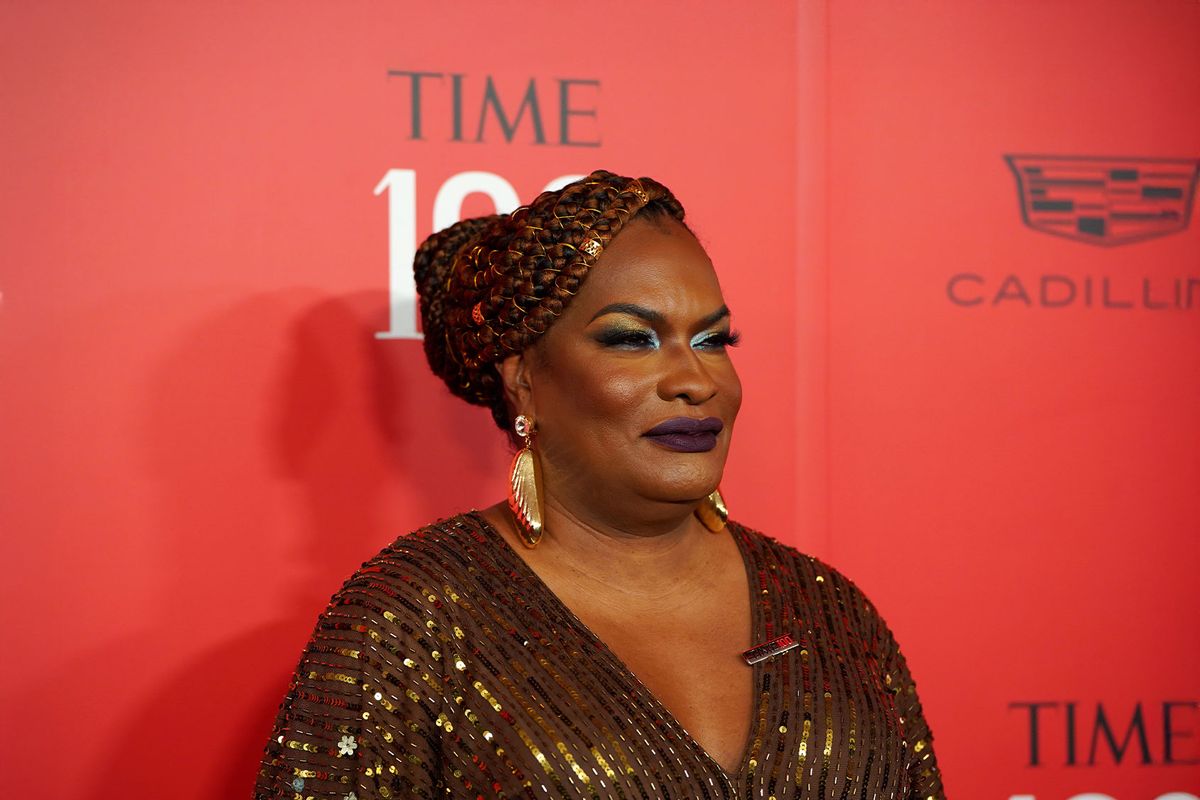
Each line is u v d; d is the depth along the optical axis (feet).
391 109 6.21
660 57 6.41
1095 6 6.72
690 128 6.43
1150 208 6.73
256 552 6.12
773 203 6.49
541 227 4.19
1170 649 6.72
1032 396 6.66
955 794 6.57
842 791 3.98
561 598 4.23
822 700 4.11
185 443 6.05
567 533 4.32
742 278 6.46
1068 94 6.69
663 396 4.05
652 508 4.15
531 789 3.77
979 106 6.63
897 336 6.56
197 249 6.05
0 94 5.87
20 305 5.89
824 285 6.52
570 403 4.16
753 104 6.48
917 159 6.59
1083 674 6.66
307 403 6.17
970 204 6.62
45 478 5.91
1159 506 6.73
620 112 6.38
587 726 3.85
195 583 6.07
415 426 6.28
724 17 6.46
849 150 6.53
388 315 6.23
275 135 6.12
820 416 6.51
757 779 3.89
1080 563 6.67
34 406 5.90
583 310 4.12
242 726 6.10
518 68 6.31
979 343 6.62
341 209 6.18
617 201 4.19
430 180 6.24
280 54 6.12
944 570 6.59
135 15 5.99
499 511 4.55
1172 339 6.74
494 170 6.29
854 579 6.53
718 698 4.06
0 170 5.87
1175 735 6.71
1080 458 6.68
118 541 5.98
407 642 4.00
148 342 6.01
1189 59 6.76
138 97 5.99
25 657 5.90
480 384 4.57
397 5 6.21
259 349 6.12
